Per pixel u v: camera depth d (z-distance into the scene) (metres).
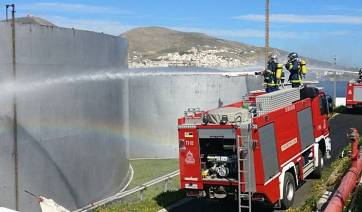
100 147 12.48
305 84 13.07
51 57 10.21
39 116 9.98
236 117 8.52
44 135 10.15
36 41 9.80
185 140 8.86
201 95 19.44
